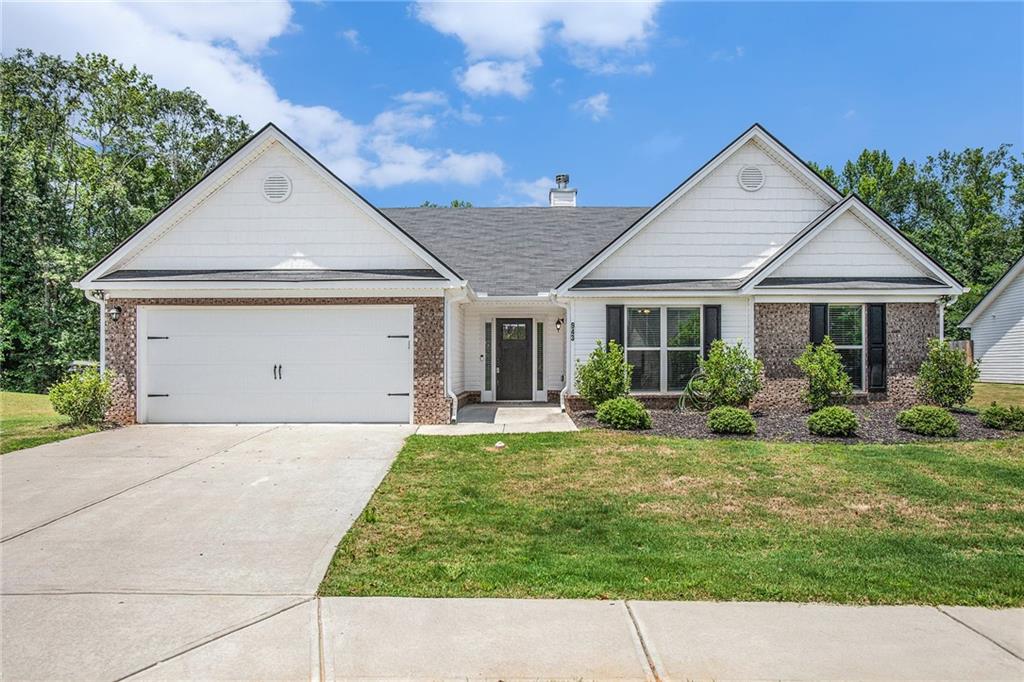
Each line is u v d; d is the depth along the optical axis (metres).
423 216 19.58
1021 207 40.72
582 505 6.71
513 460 8.70
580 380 13.09
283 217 12.71
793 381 13.35
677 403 13.56
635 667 3.53
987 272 34.72
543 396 16.27
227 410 12.41
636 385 13.71
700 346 13.70
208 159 34.69
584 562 5.10
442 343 12.31
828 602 4.38
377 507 6.66
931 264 13.45
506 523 6.14
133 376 12.28
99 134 30.11
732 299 13.65
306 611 4.25
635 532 5.89
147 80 31.55
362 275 12.33
